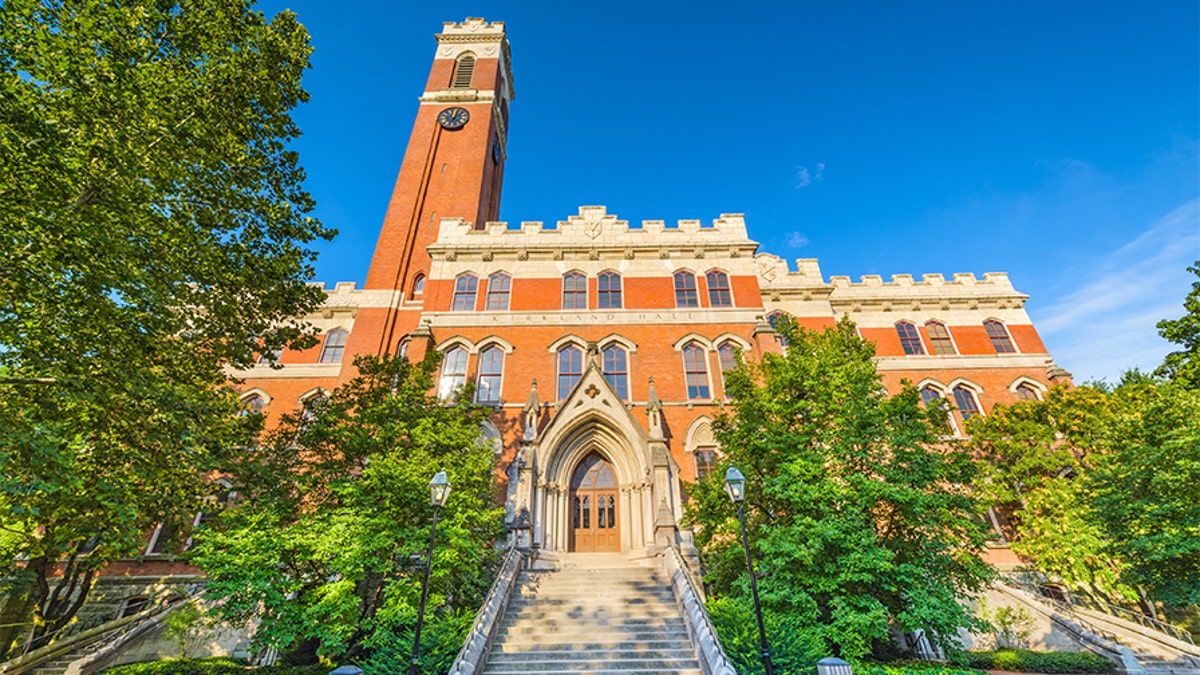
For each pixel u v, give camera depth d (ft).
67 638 64.49
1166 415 65.36
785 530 50.65
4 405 40.81
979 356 107.96
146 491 51.72
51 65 37.73
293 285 55.57
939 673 45.98
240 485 64.75
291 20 53.11
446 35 157.17
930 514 51.62
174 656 65.05
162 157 43.06
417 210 120.88
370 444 58.18
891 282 117.91
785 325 66.44
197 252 46.60
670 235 104.68
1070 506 77.05
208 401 51.78
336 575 55.26
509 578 58.03
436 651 43.32
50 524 57.47
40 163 35.04
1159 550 60.95
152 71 43.24
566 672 44.04
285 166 54.29
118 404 41.98
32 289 38.70
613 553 73.31
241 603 48.93
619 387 88.63
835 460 55.11
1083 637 64.28
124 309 42.32
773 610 49.55
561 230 104.99
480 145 132.77
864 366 60.08
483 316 94.48
